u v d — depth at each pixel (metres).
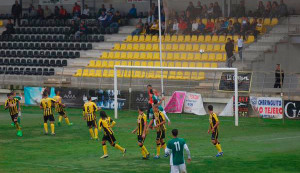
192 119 50.66
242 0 65.31
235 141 37.28
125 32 73.19
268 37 60.00
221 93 53.41
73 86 63.38
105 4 78.94
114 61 66.25
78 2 79.94
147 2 76.19
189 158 24.42
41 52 73.38
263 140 37.62
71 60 70.00
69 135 40.78
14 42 76.44
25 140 38.25
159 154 32.31
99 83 62.97
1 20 83.31
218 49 63.12
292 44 59.38
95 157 31.41
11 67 71.69
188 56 63.56
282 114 49.50
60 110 45.91
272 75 54.94
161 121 30.84
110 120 31.03
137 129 30.56
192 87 56.22
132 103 56.44
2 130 43.53
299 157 30.92
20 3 82.62
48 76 66.25
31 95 62.22
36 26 78.94
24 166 28.61
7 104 40.16
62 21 78.12
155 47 67.25
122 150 31.33
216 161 29.80
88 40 72.94
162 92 51.81
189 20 66.50
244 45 59.84
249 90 52.12
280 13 62.69
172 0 68.50
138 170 27.47
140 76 61.06
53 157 31.41
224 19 64.31
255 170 27.34
